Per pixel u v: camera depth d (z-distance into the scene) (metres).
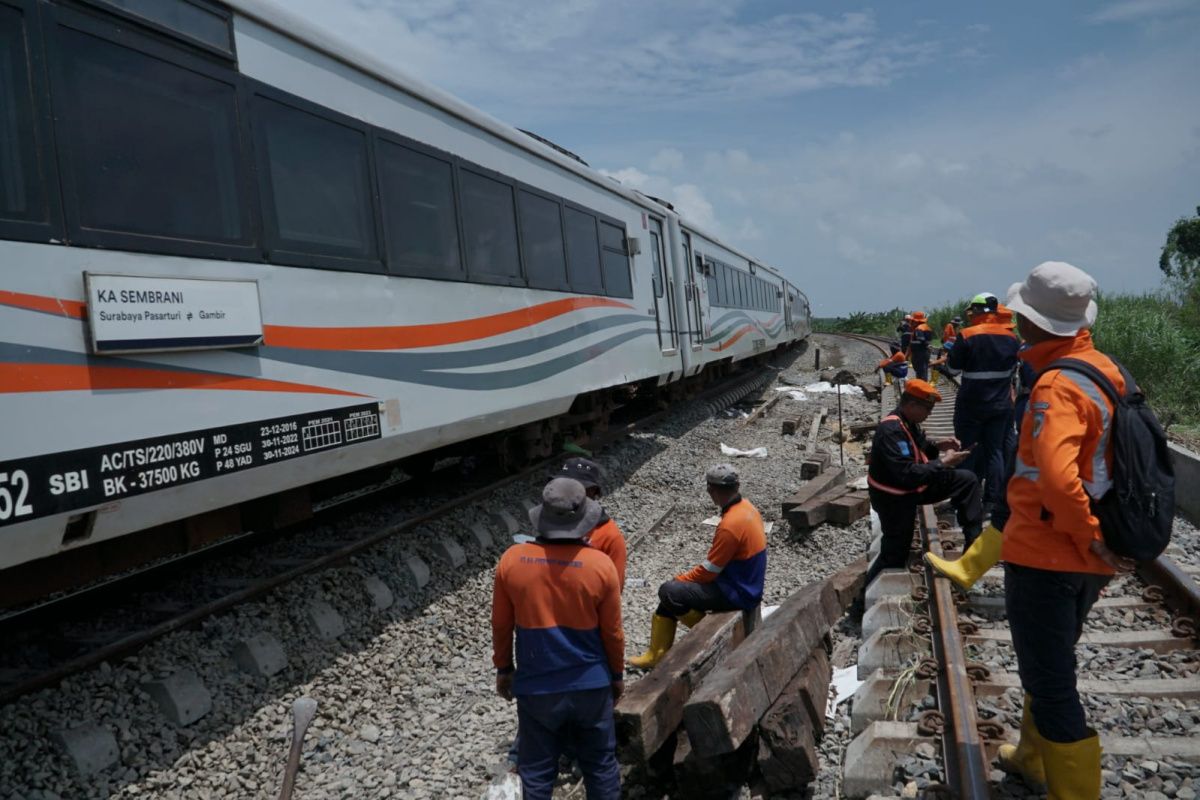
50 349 3.67
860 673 4.77
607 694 3.44
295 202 5.25
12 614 5.49
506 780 4.10
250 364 4.74
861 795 3.66
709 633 4.66
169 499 4.21
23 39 3.73
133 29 4.26
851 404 17.16
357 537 6.72
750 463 11.28
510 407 7.72
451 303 6.83
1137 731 3.75
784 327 28.19
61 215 3.79
